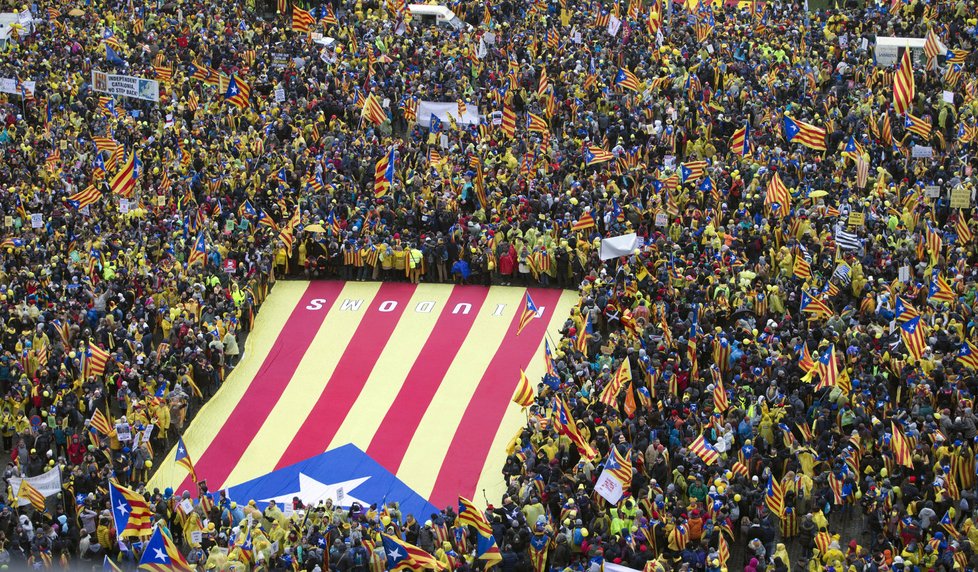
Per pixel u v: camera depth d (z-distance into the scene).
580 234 139.88
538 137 157.50
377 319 138.12
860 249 134.75
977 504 105.56
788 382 116.06
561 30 182.12
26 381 119.75
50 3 188.12
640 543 101.50
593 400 115.25
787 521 107.06
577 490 106.56
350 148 157.38
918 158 151.25
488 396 127.38
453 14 187.50
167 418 119.75
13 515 106.31
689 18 182.12
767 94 164.38
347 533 104.19
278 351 133.75
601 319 130.12
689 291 128.12
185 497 106.62
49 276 134.38
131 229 143.62
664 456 109.75
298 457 120.12
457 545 102.81
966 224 137.50
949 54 172.12
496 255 142.25
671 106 161.38
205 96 170.50
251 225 145.62
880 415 113.75
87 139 160.12
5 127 160.75
